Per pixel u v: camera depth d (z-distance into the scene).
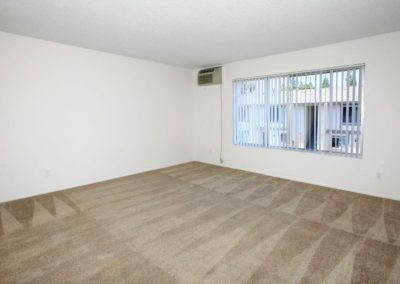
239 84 5.07
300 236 2.42
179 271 1.91
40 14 2.65
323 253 2.13
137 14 2.65
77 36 3.41
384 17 2.72
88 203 3.35
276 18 2.76
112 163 4.57
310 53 3.94
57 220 2.82
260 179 4.48
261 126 4.75
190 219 2.84
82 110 4.08
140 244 2.30
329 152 3.89
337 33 3.25
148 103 5.09
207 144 5.88
